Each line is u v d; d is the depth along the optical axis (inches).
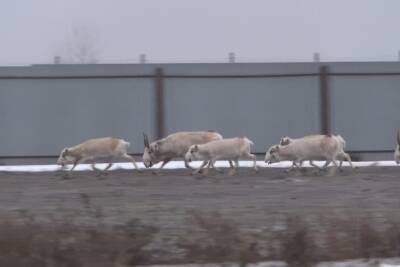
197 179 3154.5
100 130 4224.9
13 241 1364.4
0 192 2753.4
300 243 1381.6
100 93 4227.4
